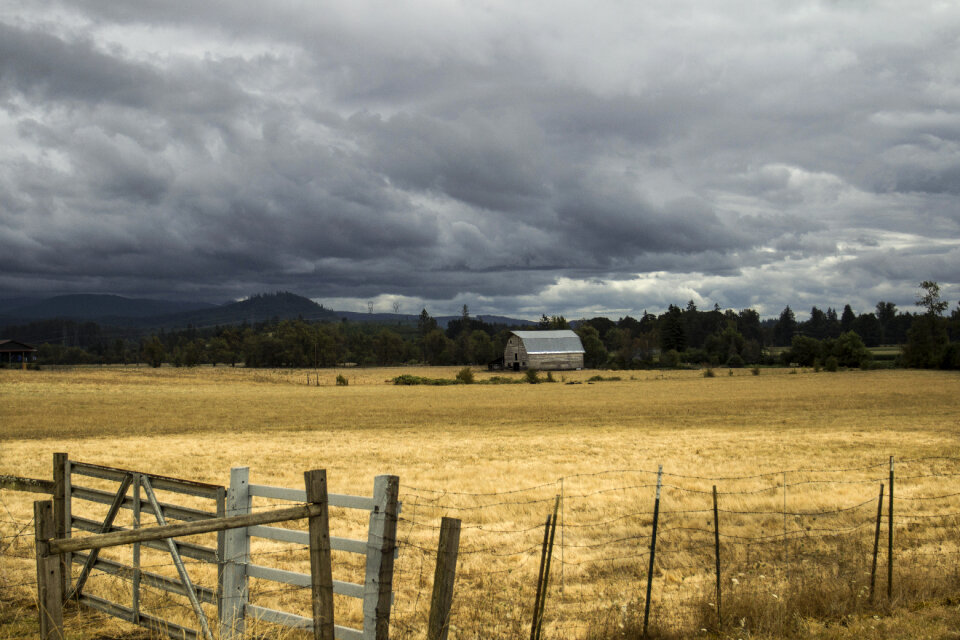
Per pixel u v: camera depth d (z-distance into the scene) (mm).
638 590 10242
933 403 57062
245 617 7113
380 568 6309
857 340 127625
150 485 7605
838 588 9102
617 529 14430
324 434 39500
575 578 11078
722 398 65875
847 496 17391
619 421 46688
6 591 8602
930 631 7586
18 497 17562
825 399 62656
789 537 13375
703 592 9633
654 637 8039
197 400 68438
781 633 7805
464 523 15133
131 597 8664
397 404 63125
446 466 24797
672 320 184875
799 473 22047
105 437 38438
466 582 10719
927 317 124312
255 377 121750
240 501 7094
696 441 33156
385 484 6355
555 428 42406
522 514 16000
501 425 44812
